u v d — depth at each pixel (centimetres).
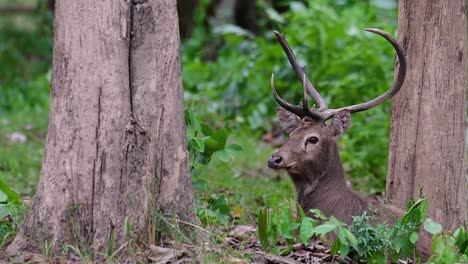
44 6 2606
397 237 1041
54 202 999
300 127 1186
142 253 993
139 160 1008
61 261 972
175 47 1030
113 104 996
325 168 1180
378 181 1634
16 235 1032
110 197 996
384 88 1739
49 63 2595
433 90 1182
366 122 1684
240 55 2231
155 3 1016
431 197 1189
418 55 1186
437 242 964
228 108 2081
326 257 1062
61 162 998
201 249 1001
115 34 998
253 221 1315
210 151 1203
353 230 1043
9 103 2323
